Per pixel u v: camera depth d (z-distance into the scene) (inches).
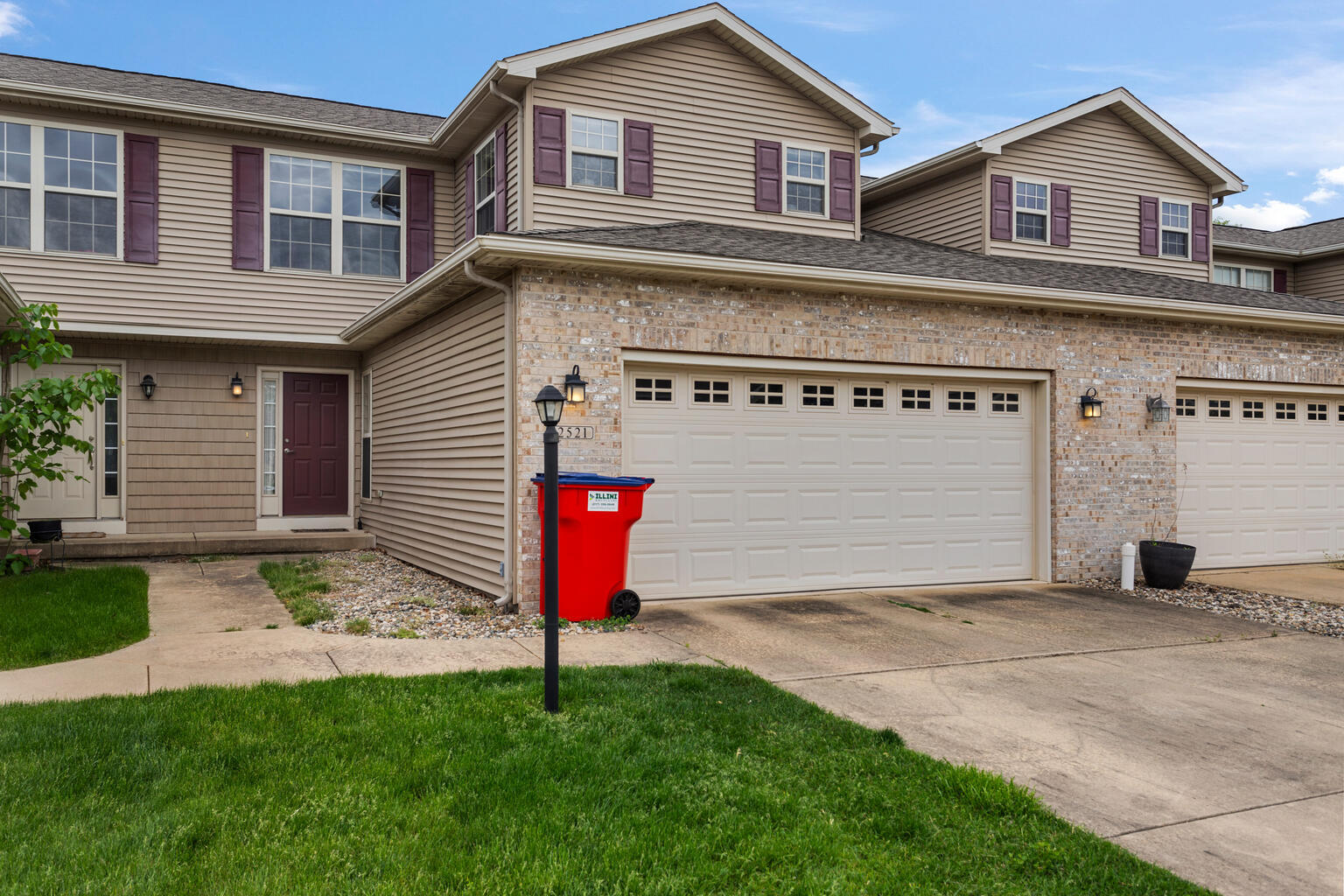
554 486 196.1
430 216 524.7
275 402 515.8
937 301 379.9
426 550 416.8
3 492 454.0
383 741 172.7
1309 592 392.8
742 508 355.3
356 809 143.3
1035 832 143.3
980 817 148.9
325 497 528.4
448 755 165.9
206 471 494.6
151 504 482.3
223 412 498.9
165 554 454.6
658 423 340.2
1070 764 176.9
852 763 170.4
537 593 309.4
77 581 352.2
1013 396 407.8
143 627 277.9
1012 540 406.6
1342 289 740.0
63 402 358.0
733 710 201.2
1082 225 555.8
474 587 354.9
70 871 121.6
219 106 483.2
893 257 411.2
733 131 473.1
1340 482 494.9
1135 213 572.4
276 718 184.5
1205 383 447.5
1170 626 315.0
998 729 197.5
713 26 464.1
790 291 352.8
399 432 462.9
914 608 339.6
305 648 253.4
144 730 173.5
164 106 453.1
